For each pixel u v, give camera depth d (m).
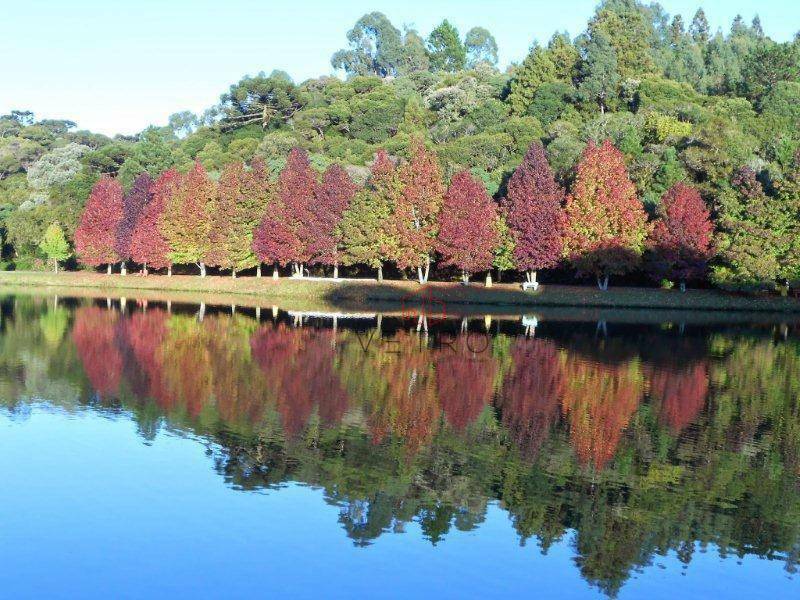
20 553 20.38
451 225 79.88
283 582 19.27
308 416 32.72
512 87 134.75
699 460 28.19
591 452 28.77
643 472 26.83
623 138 98.75
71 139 180.88
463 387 38.59
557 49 138.88
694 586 19.73
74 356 45.16
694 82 149.12
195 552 20.59
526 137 113.38
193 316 65.94
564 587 19.45
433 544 21.36
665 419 33.38
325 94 156.25
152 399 35.06
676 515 23.59
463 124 125.25
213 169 127.25
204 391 36.72
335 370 42.31
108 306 73.75
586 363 45.69
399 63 195.88
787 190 77.38
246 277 93.94
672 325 64.75
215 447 28.41
